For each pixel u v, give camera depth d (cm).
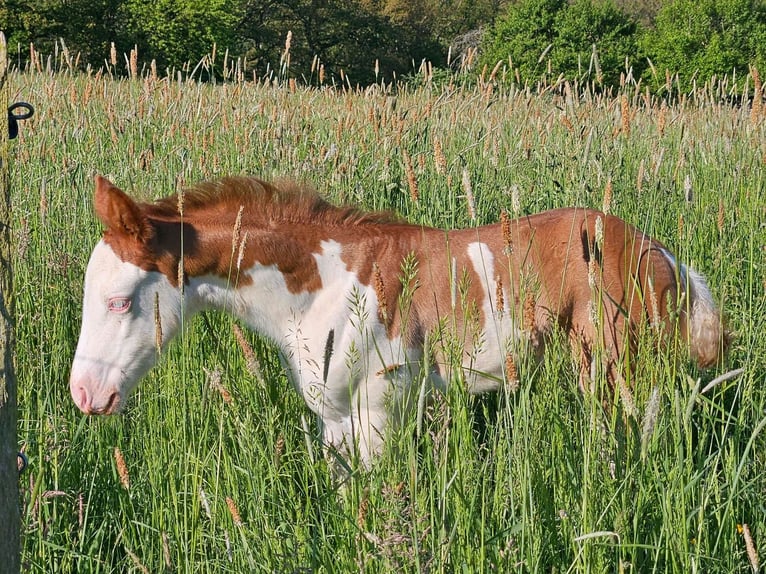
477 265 410
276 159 611
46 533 338
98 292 395
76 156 651
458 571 283
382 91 873
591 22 2897
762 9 2797
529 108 736
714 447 422
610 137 623
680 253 445
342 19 4747
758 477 333
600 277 330
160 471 377
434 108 710
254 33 4469
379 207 604
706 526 309
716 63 2630
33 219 566
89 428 428
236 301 412
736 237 546
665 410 336
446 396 332
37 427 405
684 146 680
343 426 418
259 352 464
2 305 228
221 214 409
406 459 323
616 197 586
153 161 589
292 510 351
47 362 481
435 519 291
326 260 407
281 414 419
